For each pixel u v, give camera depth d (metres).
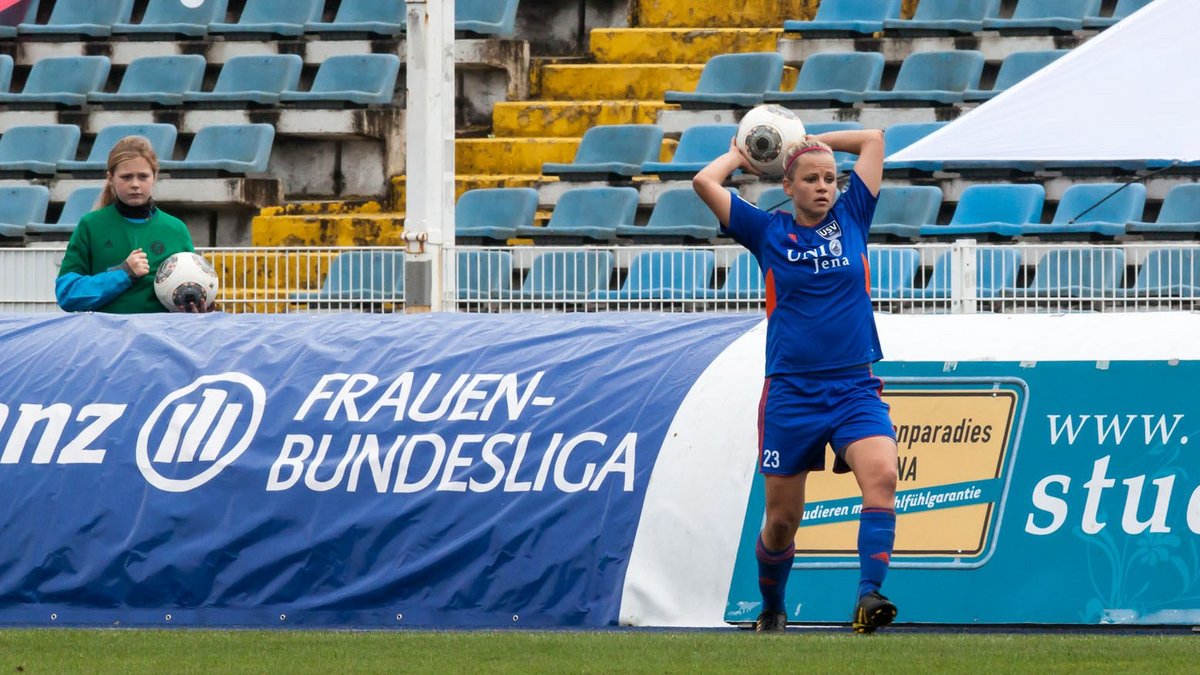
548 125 56.78
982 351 22.59
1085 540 21.55
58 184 54.62
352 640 20.28
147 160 26.16
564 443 22.81
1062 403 22.16
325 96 56.31
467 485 22.72
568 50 62.62
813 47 57.59
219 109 57.22
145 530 23.11
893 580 21.67
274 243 53.16
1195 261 34.56
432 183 36.91
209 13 62.62
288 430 23.50
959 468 22.03
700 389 23.00
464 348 24.28
